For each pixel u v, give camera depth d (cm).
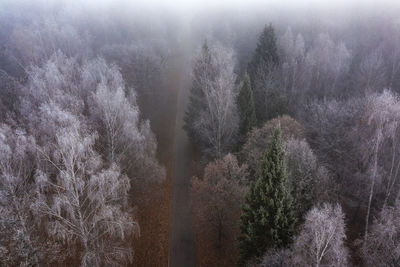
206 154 3494
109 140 2439
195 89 3797
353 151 2672
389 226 1697
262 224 1802
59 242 2030
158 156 3869
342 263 1466
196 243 2784
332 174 2612
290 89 4422
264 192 1820
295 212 1981
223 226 2650
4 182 1750
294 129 2816
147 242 2759
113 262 1920
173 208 3169
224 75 3434
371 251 1819
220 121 3105
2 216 1581
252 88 4062
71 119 2116
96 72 3197
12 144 2005
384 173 2356
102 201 1808
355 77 4916
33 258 1697
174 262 2605
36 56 4294
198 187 2639
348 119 2975
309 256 1518
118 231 1869
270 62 4397
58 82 2828
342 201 2808
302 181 2152
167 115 4756
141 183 2608
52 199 1895
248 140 2916
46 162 2028
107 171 1864
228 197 2378
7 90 3256
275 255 1675
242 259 2022
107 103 2467
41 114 2359
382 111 2038
